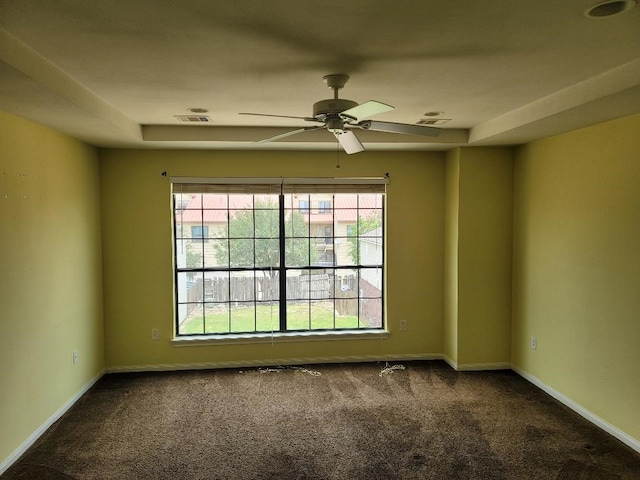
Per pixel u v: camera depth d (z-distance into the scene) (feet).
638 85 7.82
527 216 14.65
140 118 12.46
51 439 11.01
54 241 11.86
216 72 8.32
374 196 16.53
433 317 16.66
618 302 10.87
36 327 10.93
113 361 15.55
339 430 11.46
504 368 15.85
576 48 7.14
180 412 12.50
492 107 11.32
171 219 15.52
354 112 8.15
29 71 7.02
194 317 16.15
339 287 16.60
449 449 10.55
